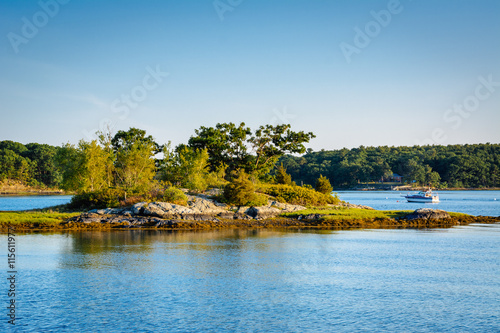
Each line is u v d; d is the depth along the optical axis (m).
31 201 143.25
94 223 57.81
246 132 100.31
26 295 24.77
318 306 23.16
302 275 30.14
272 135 100.38
